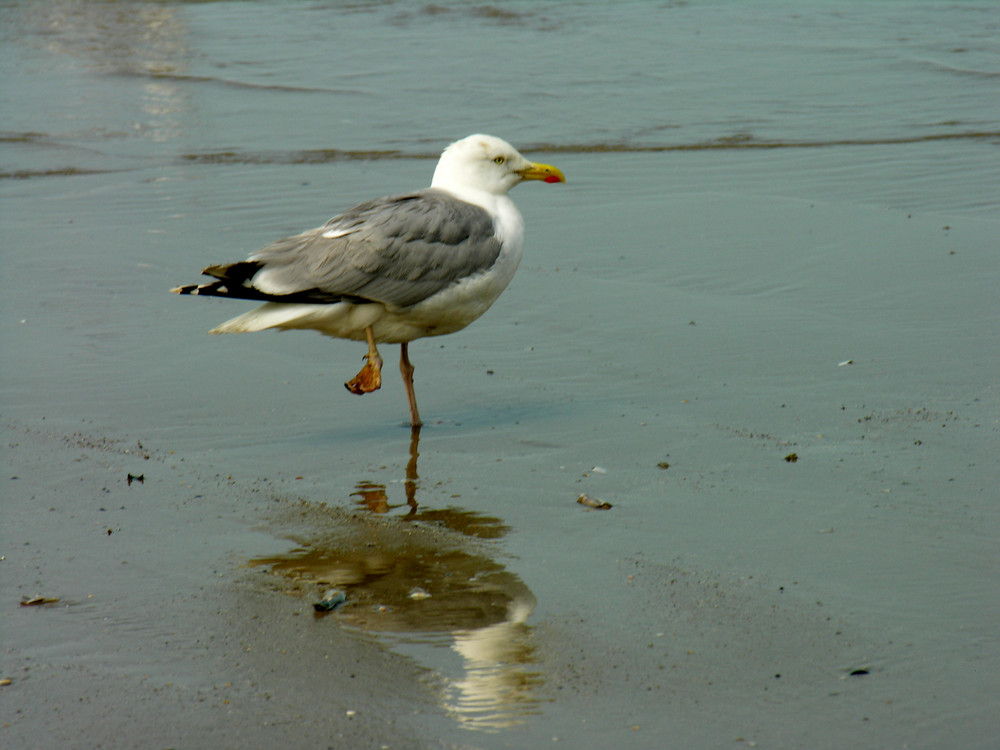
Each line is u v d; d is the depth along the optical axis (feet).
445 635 21.75
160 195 58.90
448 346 39.65
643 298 43.39
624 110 74.74
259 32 102.22
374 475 29.86
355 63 89.86
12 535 26.43
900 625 21.54
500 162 34.35
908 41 90.53
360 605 23.02
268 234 52.08
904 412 32.45
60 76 87.92
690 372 36.52
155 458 31.04
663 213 53.93
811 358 37.11
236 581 24.14
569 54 90.22
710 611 22.33
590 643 21.29
